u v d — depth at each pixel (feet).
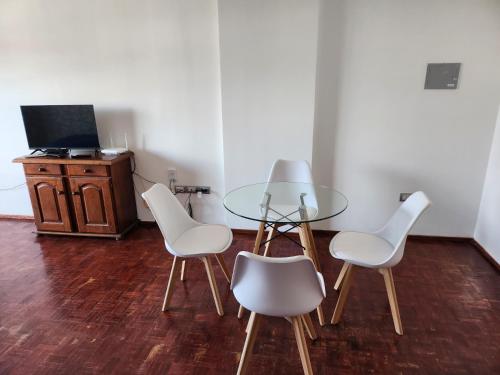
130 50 10.36
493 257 9.17
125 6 10.01
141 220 12.01
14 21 10.59
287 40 9.30
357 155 10.21
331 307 7.43
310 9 8.98
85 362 5.98
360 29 9.21
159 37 10.11
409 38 9.12
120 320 7.06
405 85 9.47
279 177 9.36
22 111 10.53
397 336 6.55
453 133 9.64
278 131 10.06
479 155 9.70
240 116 10.09
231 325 6.90
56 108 10.39
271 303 4.82
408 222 6.69
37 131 10.72
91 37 10.43
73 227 10.93
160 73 10.41
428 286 8.17
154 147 11.15
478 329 6.71
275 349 6.24
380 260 6.47
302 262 4.44
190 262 9.37
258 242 8.43
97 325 6.91
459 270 8.88
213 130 10.66
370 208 10.64
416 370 5.77
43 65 10.91
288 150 10.19
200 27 9.82
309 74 9.47
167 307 7.36
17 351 6.23
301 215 6.85
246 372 5.73
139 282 8.46
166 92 10.55
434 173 10.03
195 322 7.00
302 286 4.71
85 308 7.46
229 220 11.27
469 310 7.29
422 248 10.12
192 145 10.91
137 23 10.09
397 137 9.90
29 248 10.32
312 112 9.76
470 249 10.05
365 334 6.61
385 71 9.45
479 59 9.00
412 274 8.70
